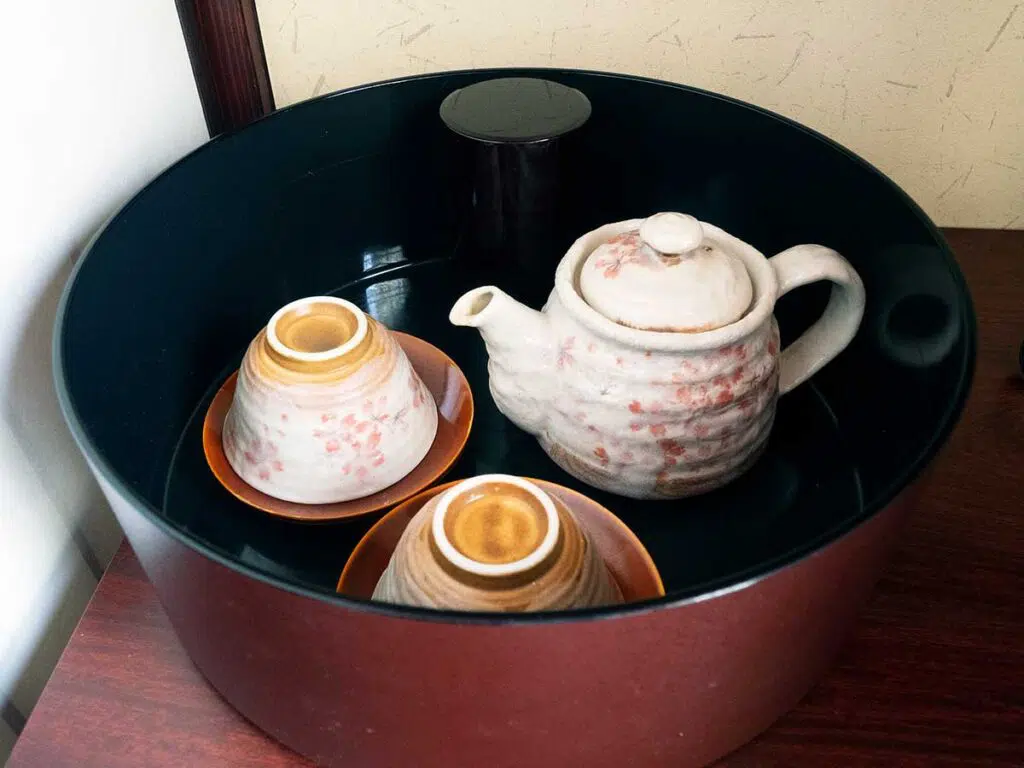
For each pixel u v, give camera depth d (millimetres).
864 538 281
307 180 505
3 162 379
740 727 333
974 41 522
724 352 373
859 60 540
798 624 295
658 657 271
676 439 390
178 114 516
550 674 267
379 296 538
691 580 398
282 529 420
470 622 249
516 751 303
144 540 302
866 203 443
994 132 561
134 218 415
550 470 439
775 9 522
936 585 399
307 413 395
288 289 529
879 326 441
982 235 594
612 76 508
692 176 526
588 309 373
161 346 445
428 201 543
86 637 392
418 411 428
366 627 259
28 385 415
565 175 495
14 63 378
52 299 425
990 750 351
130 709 371
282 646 286
